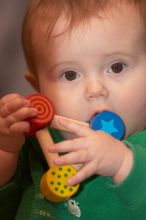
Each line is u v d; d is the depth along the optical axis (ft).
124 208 2.71
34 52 3.04
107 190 2.74
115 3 2.81
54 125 2.52
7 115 2.41
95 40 2.74
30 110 2.37
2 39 4.45
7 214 3.29
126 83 2.75
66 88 2.84
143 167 2.33
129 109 2.76
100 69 2.76
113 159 2.30
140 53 2.79
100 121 2.61
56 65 2.85
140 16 2.82
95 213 2.78
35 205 3.04
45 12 2.94
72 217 2.87
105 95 2.71
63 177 2.51
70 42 2.78
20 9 4.47
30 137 3.24
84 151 2.25
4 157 2.74
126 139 2.74
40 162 3.20
